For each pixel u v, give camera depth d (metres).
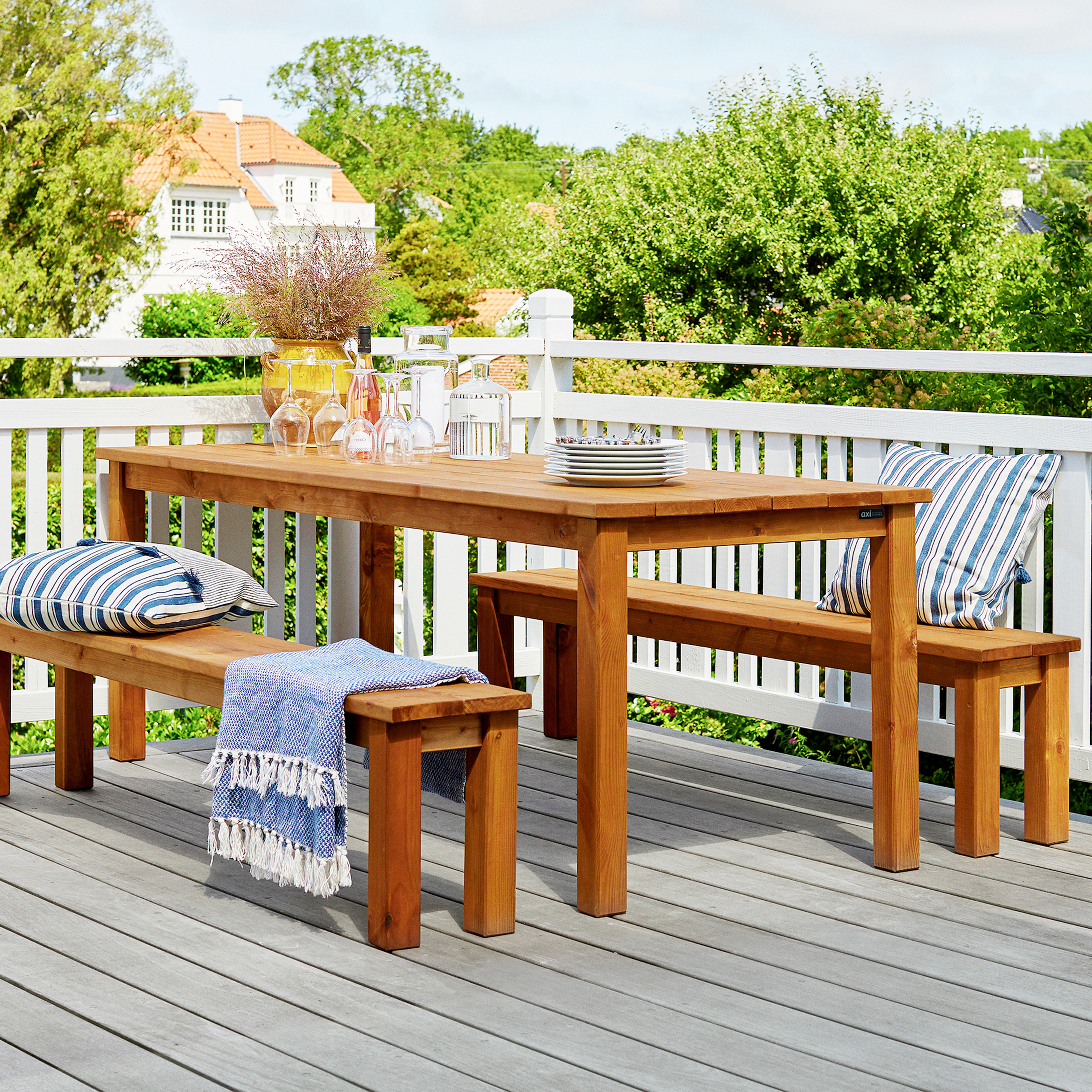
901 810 3.01
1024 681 3.15
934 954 2.54
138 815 3.38
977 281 18.06
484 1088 1.98
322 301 3.83
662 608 3.55
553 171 34.69
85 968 2.43
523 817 3.42
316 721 2.47
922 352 3.62
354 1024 2.20
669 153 19.45
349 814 3.42
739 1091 1.97
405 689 2.55
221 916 2.71
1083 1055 2.11
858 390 10.78
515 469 3.22
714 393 14.89
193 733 8.95
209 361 26.61
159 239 25.27
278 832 2.54
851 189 18.20
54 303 24.11
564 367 4.65
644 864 3.07
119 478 3.77
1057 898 2.86
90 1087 1.97
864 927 2.68
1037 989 2.38
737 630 3.41
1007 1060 2.09
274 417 3.56
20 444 16.84
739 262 18.55
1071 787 8.65
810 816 3.45
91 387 26.41
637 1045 2.13
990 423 3.54
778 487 2.91
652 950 2.54
